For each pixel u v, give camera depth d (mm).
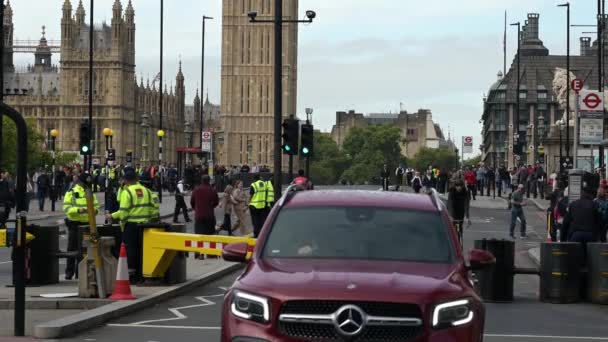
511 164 157250
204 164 111938
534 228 56469
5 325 20172
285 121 46219
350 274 12086
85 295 23422
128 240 26484
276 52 42719
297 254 13039
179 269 27047
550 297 25172
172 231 28359
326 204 13969
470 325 11758
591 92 36594
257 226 44156
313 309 11586
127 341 18250
